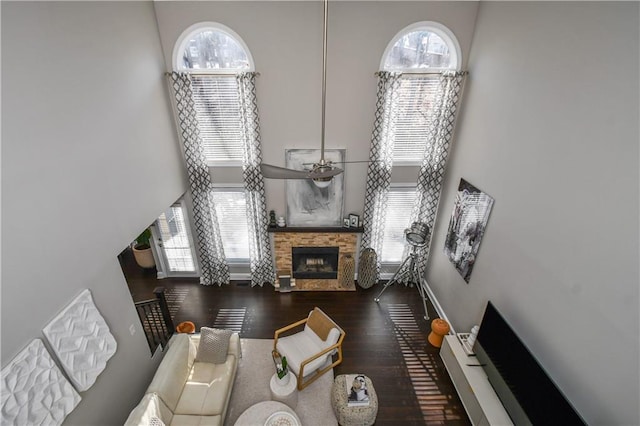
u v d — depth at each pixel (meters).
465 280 4.30
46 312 2.26
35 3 2.21
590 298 2.27
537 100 2.90
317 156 4.93
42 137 2.24
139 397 3.53
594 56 2.27
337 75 4.41
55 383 2.26
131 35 3.46
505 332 3.09
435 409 3.69
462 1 4.03
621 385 2.04
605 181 2.16
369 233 5.49
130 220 3.40
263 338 4.68
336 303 5.44
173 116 4.53
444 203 5.09
